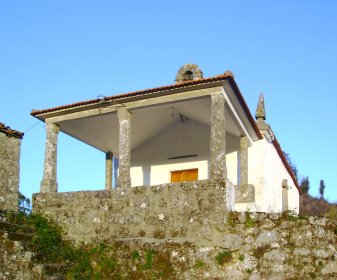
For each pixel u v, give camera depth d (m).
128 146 14.47
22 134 13.12
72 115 15.55
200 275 11.70
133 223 13.18
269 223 11.69
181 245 12.08
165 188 13.08
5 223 11.82
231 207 12.66
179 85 13.86
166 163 18.94
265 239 11.58
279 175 20.92
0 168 12.45
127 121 14.67
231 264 11.59
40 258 11.78
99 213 13.70
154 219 12.94
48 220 14.09
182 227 12.49
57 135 15.80
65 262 12.51
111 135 17.70
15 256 11.14
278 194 20.36
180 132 18.91
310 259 11.16
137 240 12.49
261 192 17.42
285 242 11.43
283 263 11.26
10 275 10.90
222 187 12.39
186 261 11.91
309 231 11.37
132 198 13.43
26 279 11.06
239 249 11.67
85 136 17.62
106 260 12.63
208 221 12.21
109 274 12.45
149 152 19.38
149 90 14.20
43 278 11.12
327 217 11.66
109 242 12.80
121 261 12.46
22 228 12.40
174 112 17.33
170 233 12.60
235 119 15.47
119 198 13.60
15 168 12.85
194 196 12.62
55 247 12.91
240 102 14.70
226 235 11.90
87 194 14.04
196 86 13.75
